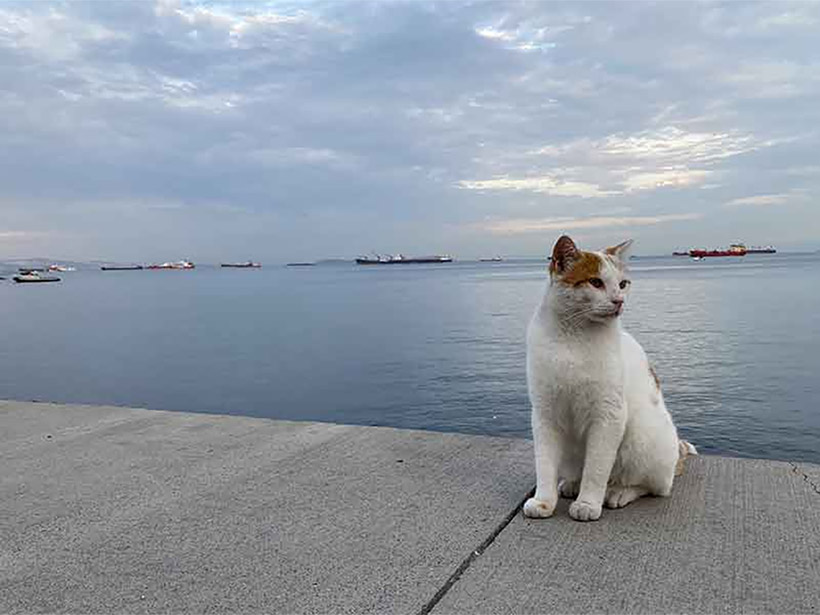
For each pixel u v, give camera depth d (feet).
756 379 18.04
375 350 26.99
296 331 35.94
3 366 25.40
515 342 27.61
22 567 2.89
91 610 2.51
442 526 3.21
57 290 107.55
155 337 34.53
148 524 3.32
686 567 2.73
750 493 3.58
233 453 4.49
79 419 5.51
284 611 2.47
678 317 33.50
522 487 3.74
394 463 4.21
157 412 5.74
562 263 3.30
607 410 3.22
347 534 3.14
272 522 3.31
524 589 2.58
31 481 4.00
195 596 2.60
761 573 2.67
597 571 2.71
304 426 5.18
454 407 16.74
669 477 3.46
